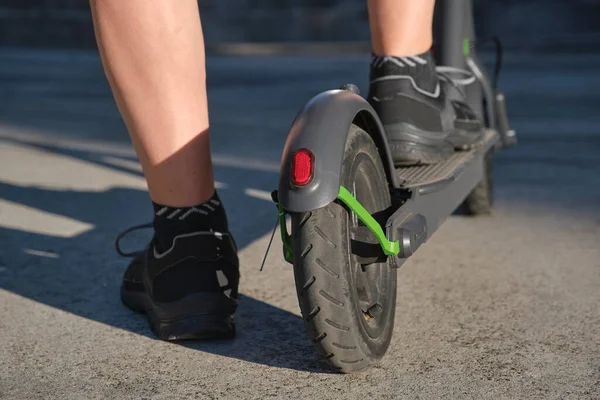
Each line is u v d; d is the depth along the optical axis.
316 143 2.01
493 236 3.68
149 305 2.65
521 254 3.40
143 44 2.32
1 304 2.93
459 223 3.91
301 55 16.25
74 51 17.66
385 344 2.30
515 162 5.45
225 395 2.19
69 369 2.38
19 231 3.88
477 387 2.20
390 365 2.35
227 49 18.69
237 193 4.62
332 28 21.39
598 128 6.74
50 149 6.13
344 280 2.05
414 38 2.76
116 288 3.09
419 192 2.41
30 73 12.44
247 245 3.61
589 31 18.80
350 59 14.77
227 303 2.54
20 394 2.22
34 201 4.49
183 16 2.34
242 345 2.52
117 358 2.45
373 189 2.26
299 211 1.98
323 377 2.28
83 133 6.93
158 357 2.45
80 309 2.87
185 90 2.40
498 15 19.27
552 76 10.93
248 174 5.13
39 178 5.09
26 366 2.41
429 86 2.81
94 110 8.41
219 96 9.41
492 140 3.43
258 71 12.46
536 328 2.62
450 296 2.92
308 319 2.08
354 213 2.15
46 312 2.84
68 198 4.56
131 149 6.16
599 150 5.82
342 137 2.05
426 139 2.77
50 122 7.58
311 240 2.03
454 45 3.55
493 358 2.39
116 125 7.39
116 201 4.49
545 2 19.05
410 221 2.27
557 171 5.15
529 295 2.92
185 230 2.49
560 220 3.95
